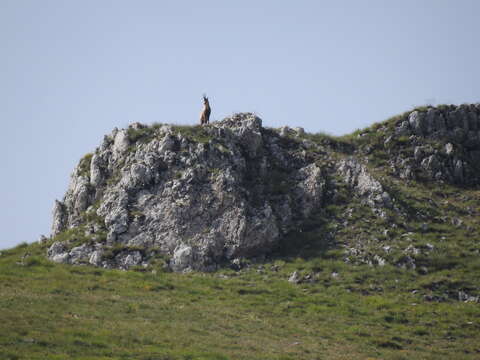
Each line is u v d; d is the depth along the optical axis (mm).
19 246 169500
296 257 160625
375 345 122188
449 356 119875
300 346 115375
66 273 140625
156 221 162375
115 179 174625
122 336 107250
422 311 139000
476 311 139500
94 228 163125
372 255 158375
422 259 157375
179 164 173000
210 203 165000
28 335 101812
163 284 140625
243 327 121562
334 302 140250
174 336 111000
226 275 152750
